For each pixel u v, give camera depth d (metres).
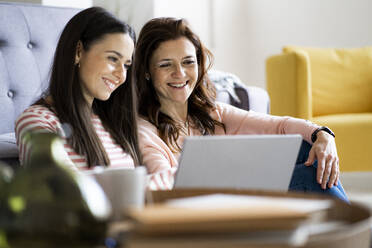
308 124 2.10
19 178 0.79
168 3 4.88
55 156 0.81
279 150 1.42
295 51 4.23
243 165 1.38
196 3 5.18
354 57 4.71
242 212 0.74
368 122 4.09
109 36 1.81
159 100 2.20
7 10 2.75
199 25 5.23
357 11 5.34
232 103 2.76
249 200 0.86
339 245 0.79
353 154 4.09
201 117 2.28
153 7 4.68
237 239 0.72
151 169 1.98
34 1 3.65
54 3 3.67
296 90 4.21
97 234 0.81
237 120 2.29
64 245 0.78
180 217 0.72
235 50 5.52
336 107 4.60
